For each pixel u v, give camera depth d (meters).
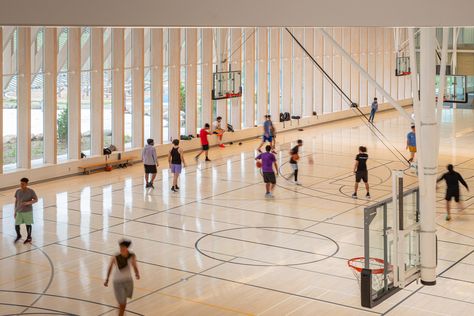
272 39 36.38
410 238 12.95
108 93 28.38
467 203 21.70
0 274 15.07
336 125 40.19
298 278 14.84
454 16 6.45
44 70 25.25
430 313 12.95
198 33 32.09
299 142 24.64
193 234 18.20
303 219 19.70
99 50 26.86
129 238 17.84
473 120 42.19
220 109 33.34
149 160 23.70
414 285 14.45
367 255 11.73
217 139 32.88
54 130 25.42
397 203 12.27
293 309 13.12
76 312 12.95
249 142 34.00
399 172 12.19
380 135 35.94
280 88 37.75
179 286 14.37
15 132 24.80
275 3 5.64
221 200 22.00
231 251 16.75
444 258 16.25
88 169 26.42
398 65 46.16
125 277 12.45
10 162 24.75
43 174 25.00
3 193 23.12
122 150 28.30
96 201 21.92
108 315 12.81
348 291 14.05
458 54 43.06
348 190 23.36
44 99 25.38
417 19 6.25
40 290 14.12
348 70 43.12
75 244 17.30
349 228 18.75
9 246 17.14
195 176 25.86
